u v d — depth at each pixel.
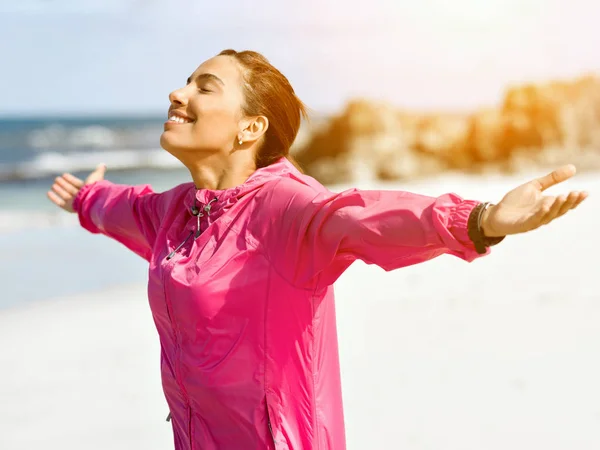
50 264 10.77
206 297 2.36
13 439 4.66
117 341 6.83
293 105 2.62
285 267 2.33
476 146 29.97
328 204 2.24
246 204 2.43
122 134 51.38
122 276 10.06
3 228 14.35
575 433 4.50
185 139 2.51
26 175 32.47
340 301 7.82
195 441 2.52
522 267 9.43
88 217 3.27
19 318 7.58
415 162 28.42
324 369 2.46
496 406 4.93
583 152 30.44
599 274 8.95
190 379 2.45
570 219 13.34
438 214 2.00
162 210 2.83
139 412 5.19
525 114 30.73
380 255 2.15
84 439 4.70
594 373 5.47
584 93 31.77
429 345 6.23
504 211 1.92
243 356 2.38
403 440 4.45
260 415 2.39
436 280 8.78
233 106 2.52
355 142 28.41
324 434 2.43
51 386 5.64
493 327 6.71
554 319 6.92
